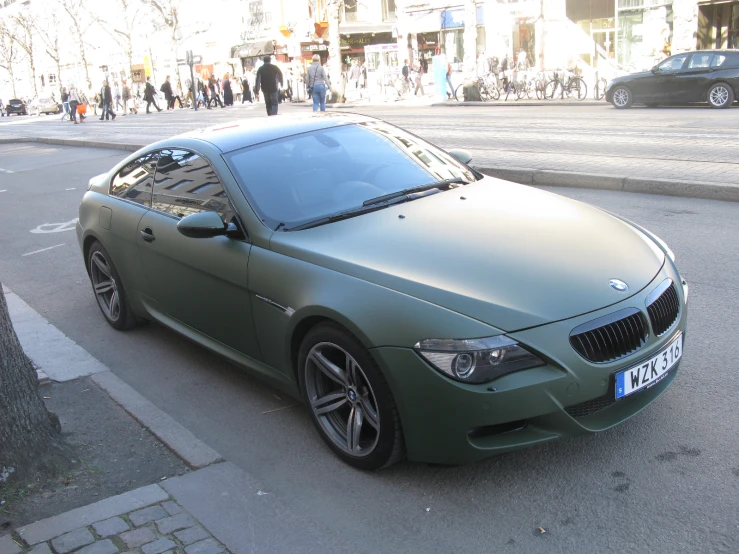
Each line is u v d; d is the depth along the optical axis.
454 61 39.06
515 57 33.72
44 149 21.64
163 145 5.14
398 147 4.79
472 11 28.11
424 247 3.51
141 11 55.06
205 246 4.22
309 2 47.34
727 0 28.55
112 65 60.56
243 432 4.04
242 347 4.19
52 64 70.50
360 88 39.31
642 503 3.10
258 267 3.84
